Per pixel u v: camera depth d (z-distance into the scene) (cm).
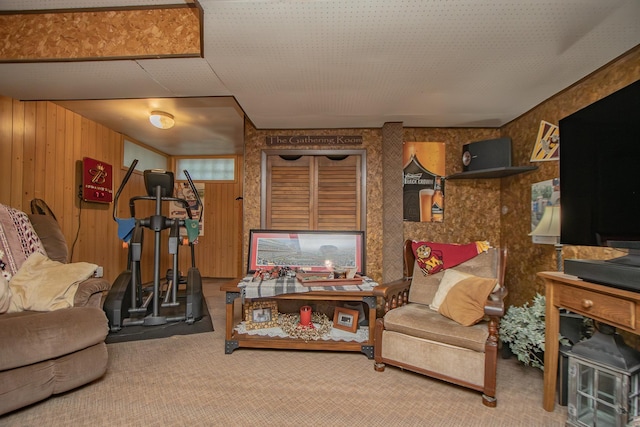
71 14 200
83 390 186
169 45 194
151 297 331
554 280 169
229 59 196
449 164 322
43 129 314
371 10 151
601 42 173
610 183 155
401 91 240
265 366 222
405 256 263
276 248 308
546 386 172
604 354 149
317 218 329
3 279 188
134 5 194
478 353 182
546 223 217
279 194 332
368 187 327
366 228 325
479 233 318
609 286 140
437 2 145
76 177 359
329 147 329
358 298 238
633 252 147
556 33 166
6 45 201
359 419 162
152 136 453
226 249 558
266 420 160
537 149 262
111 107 336
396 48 182
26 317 167
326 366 223
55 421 157
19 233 219
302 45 180
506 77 216
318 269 298
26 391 159
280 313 310
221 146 511
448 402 179
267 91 243
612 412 146
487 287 197
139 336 270
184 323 289
